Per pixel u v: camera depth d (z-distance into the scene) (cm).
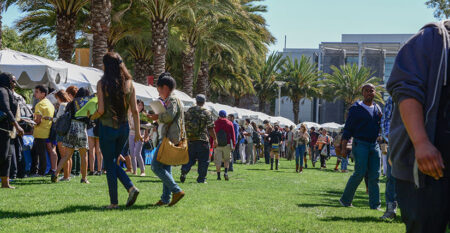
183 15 2616
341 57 10506
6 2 2302
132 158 1091
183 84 3078
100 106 500
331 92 7169
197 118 978
